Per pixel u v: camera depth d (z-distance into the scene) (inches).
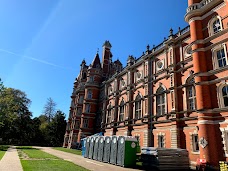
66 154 1136.8
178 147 816.9
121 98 1449.3
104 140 889.5
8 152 1016.9
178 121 858.8
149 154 685.3
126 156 715.4
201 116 685.9
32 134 2588.6
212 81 701.9
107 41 2258.9
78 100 2080.5
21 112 2389.3
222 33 705.0
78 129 1955.0
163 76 1011.3
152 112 1049.5
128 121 1238.3
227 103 661.3
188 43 904.9
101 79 2022.6
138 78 1267.2
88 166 647.1
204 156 633.6
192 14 824.9
